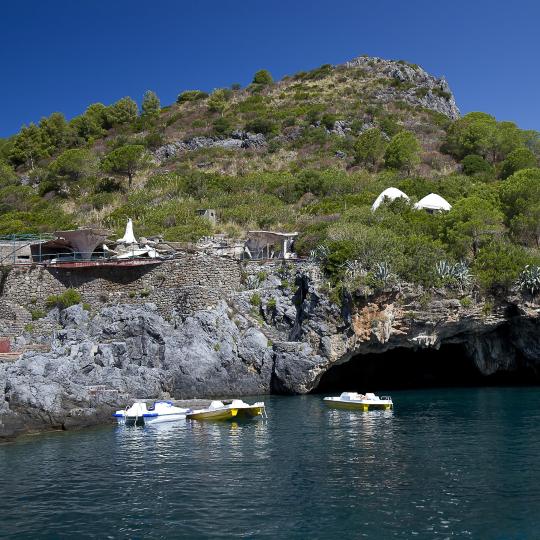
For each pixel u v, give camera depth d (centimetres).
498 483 1917
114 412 3150
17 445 2555
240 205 6925
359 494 1814
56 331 4097
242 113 11775
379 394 4262
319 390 4431
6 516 1675
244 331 4250
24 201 8375
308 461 2212
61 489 1906
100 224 6819
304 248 5253
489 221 5150
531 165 8312
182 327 4119
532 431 2756
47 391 2912
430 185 7419
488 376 5188
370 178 8112
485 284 4409
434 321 4294
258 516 1644
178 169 9162
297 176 8269
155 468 2144
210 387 3919
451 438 2611
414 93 12925
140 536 1523
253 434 2736
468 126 9994
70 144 11162
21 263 4581
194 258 4450
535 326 4556
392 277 4122
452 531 1531
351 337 4103
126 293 4478
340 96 12662
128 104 12406
